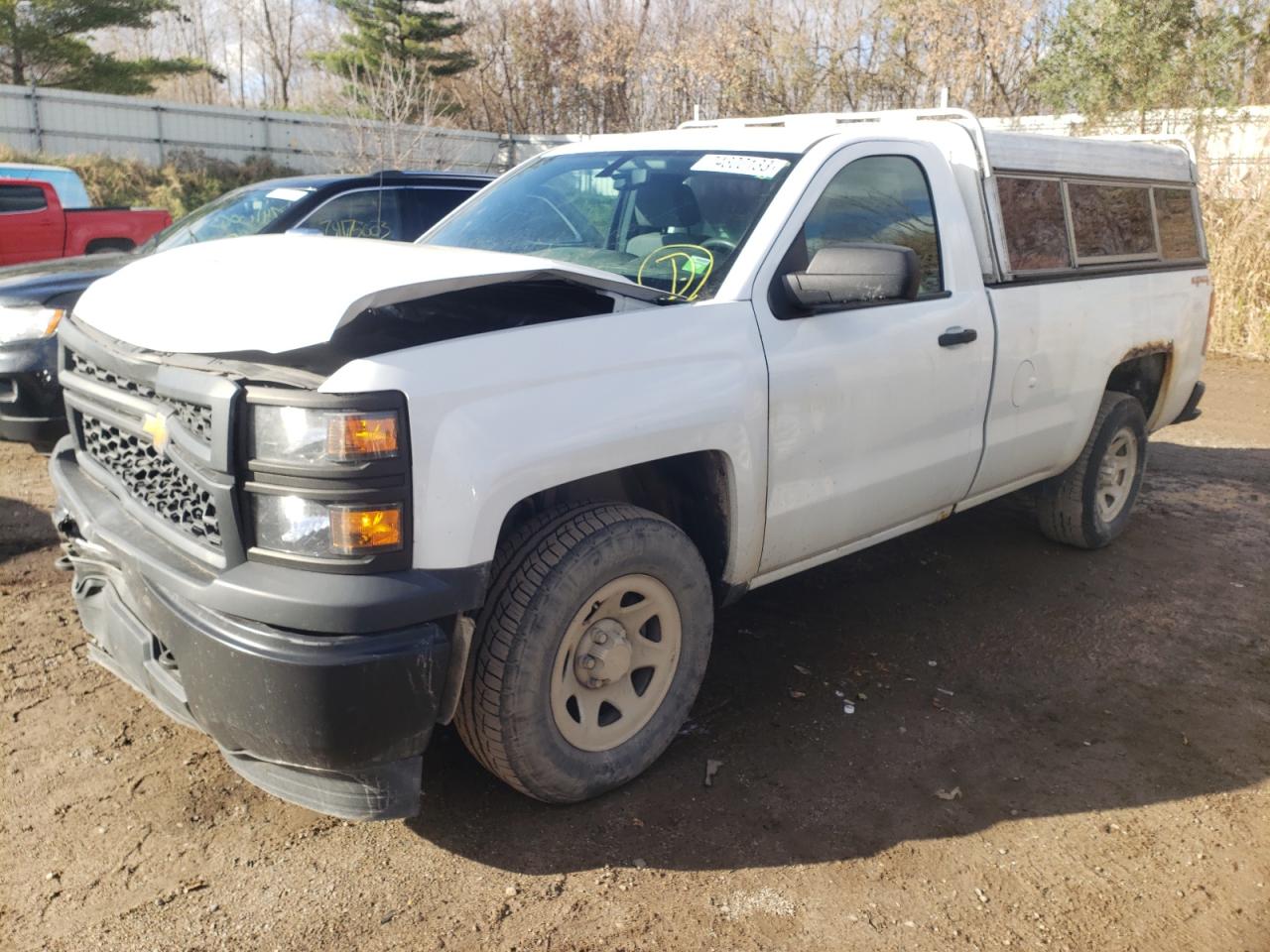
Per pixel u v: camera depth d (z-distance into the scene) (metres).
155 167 27.78
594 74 31.23
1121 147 5.45
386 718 2.64
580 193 4.17
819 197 3.77
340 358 2.80
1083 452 5.39
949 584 5.23
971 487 4.59
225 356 2.75
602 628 3.17
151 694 3.02
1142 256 5.51
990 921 2.84
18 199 12.97
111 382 3.18
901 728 3.82
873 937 2.75
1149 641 4.66
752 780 3.44
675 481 3.60
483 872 2.94
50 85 32.06
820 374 3.63
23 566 4.89
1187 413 6.19
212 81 47.34
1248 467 7.69
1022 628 4.75
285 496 2.60
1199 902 2.95
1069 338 4.86
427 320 3.26
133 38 49.81
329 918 2.74
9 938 2.63
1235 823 3.33
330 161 25.72
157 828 3.07
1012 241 4.61
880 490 4.03
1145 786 3.52
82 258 7.12
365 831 3.10
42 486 6.03
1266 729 3.94
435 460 2.65
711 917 2.79
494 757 3.00
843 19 23.86
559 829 3.14
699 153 4.07
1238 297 12.52
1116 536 5.88
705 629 3.46
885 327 3.89
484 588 2.75
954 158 4.53
